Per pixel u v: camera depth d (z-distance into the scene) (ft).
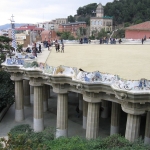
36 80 112.27
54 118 137.69
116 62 127.65
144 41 253.24
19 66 122.21
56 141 75.82
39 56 152.56
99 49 193.88
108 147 71.00
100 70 106.42
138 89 74.08
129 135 80.59
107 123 131.95
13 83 144.15
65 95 103.76
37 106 116.37
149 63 125.49
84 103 120.57
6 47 192.65
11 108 154.92
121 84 76.07
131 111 78.18
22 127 96.07
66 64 121.08
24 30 560.20
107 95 90.33
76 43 255.50
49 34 423.23
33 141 71.61
